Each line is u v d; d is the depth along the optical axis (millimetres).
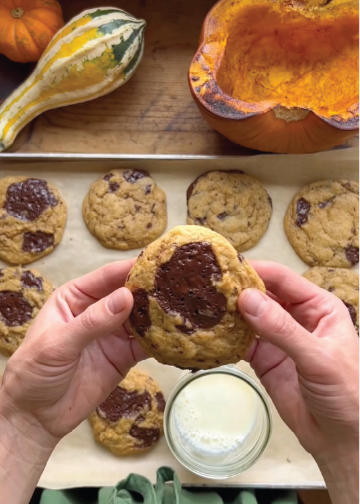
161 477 403
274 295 356
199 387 430
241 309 266
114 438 437
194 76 391
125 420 438
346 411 285
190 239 273
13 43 436
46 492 417
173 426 425
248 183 458
